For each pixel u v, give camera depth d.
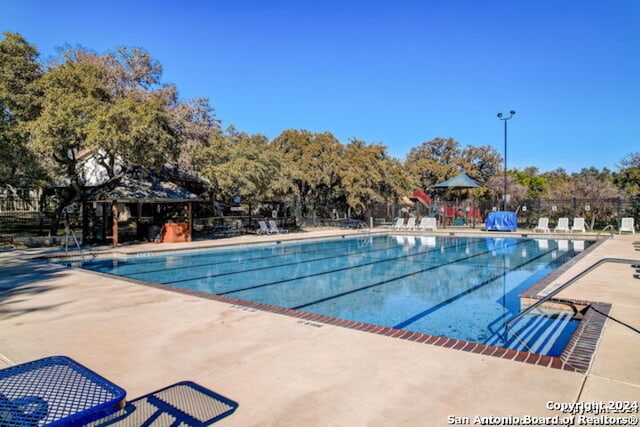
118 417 2.83
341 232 22.72
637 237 18.45
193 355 4.07
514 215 23.20
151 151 13.62
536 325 6.21
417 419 2.82
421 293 8.75
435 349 4.21
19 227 20.48
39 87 13.27
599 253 12.46
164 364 3.84
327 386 3.35
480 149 40.62
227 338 4.59
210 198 21.41
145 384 3.40
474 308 7.46
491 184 35.31
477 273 11.19
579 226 21.92
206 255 14.64
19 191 21.69
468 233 22.41
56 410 2.09
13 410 2.09
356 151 27.34
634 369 3.64
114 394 2.25
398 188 28.55
